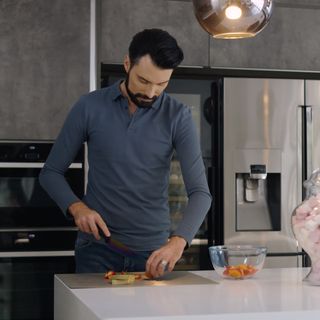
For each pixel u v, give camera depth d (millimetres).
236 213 4645
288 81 4684
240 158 4609
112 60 4707
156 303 2041
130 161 2861
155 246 2910
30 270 4227
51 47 4406
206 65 4848
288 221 4680
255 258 2621
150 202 2904
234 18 2635
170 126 2875
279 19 4969
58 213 4312
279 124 4672
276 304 2031
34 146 4328
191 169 2854
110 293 2248
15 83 4363
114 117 2875
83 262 2945
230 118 4594
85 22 4453
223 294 2229
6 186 4281
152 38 2686
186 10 4824
